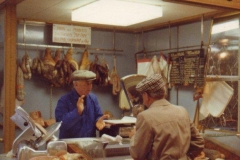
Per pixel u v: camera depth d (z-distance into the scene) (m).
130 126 3.39
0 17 4.18
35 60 5.30
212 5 3.91
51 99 5.69
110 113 5.83
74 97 3.78
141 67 5.89
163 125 2.38
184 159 2.42
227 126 4.55
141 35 6.38
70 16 5.19
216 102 4.70
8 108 3.94
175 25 5.56
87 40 5.80
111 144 2.94
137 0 3.96
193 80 4.97
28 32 5.50
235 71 4.47
